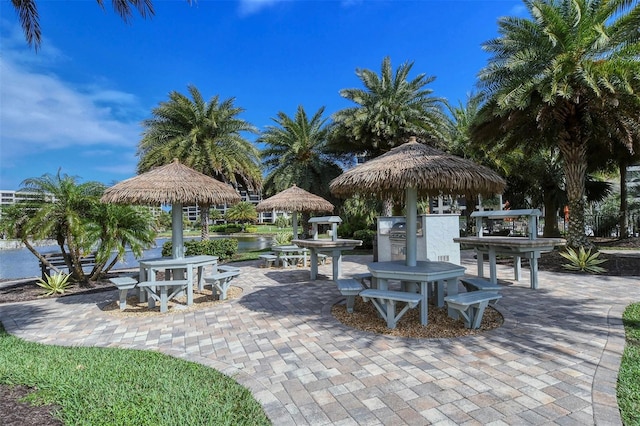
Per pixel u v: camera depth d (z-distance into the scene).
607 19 9.03
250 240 33.28
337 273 8.09
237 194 7.27
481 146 12.85
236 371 3.41
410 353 3.72
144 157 15.02
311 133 19.16
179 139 14.85
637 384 2.86
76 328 5.10
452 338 4.12
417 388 2.96
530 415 2.50
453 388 2.94
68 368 3.45
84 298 7.19
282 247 11.33
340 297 6.52
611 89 8.29
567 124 10.19
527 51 9.45
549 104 9.13
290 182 18.34
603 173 18.72
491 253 7.05
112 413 2.59
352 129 16.12
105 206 8.41
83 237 7.75
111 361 3.65
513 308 5.34
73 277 8.83
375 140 15.95
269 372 3.37
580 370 3.18
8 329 5.17
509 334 4.21
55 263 9.24
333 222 8.22
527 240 6.80
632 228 17.81
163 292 5.84
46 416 2.58
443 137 15.83
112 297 7.18
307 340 4.25
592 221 19.92
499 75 10.16
